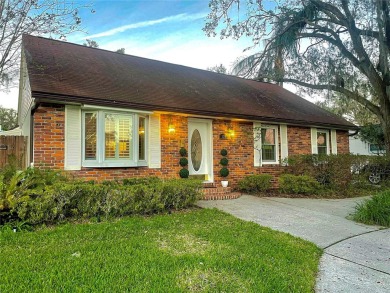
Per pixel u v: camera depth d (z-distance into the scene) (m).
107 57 11.42
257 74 15.02
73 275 3.11
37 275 3.09
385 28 11.31
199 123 10.13
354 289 3.30
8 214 5.05
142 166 8.39
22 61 8.80
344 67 13.58
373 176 11.60
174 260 3.65
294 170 11.05
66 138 7.25
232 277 3.29
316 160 10.68
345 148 14.31
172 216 6.08
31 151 8.44
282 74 14.16
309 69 13.95
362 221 6.41
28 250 3.85
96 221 5.52
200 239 4.62
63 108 7.27
